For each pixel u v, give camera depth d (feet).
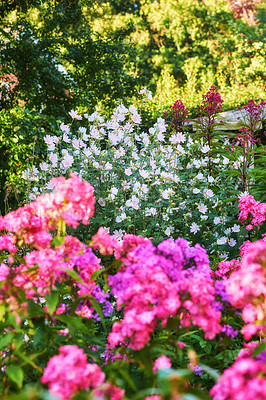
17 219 8.23
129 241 8.84
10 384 6.77
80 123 40.24
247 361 5.29
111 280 8.27
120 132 17.83
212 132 21.45
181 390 5.60
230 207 17.83
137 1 93.35
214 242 16.37
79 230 16.11
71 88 39.60
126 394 6.95
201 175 17.28
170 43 92.99
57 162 17.85
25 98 38.70
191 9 88.02
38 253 8.09
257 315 7.14
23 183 20.40
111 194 16.17
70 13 39.34
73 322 7.57
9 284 7.52
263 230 16.39
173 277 7.51
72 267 8.45
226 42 73.26
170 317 7.46
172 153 18.67
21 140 29.22
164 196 16.29
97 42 41.22
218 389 5.46
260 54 60.44
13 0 37.52
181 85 82.33
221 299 8.16
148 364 6.87
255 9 83.92
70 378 5.38
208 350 9.13
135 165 17.51
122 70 41.52
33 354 7.23
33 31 38.40
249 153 18.75
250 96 52.34
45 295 7.64
